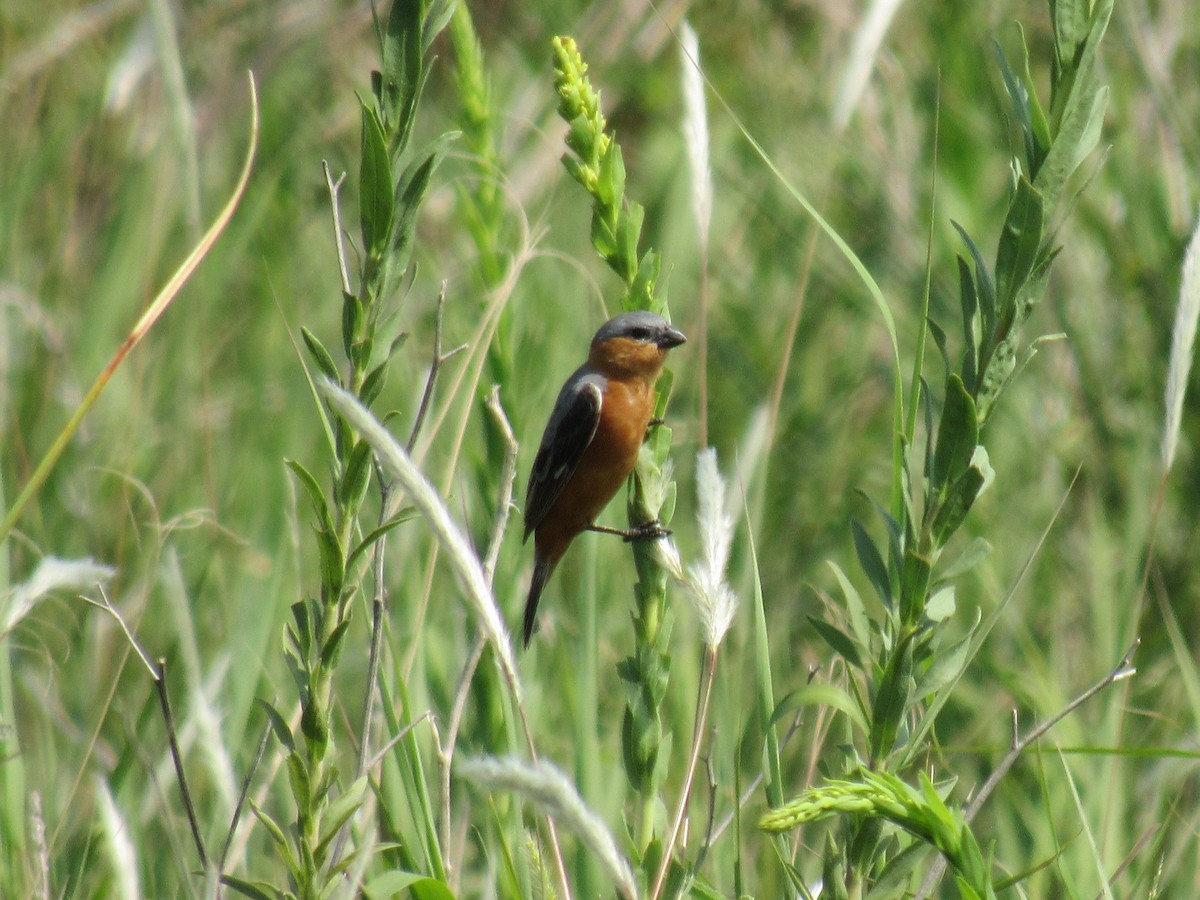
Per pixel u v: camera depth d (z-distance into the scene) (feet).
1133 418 38.04
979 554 17.43
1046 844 27.07
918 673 17.67
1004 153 44.62
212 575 33.94
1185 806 29.43
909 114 45.85
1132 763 30.32
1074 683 33.68
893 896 17.37
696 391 43.88
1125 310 39.68
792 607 36.60
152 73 46.80
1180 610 34.35
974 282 17.22
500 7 53.67
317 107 54.29
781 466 41.32
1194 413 36.60
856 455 42.32
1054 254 17.04
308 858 17.04
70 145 46.65
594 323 40.96
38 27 50.57
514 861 23.13
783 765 29.17
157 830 26.73
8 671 25.29
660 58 52.85
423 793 21.02
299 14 52.34
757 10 52.03
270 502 36.91
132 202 42.14
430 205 46.50
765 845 25.49
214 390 42.29
